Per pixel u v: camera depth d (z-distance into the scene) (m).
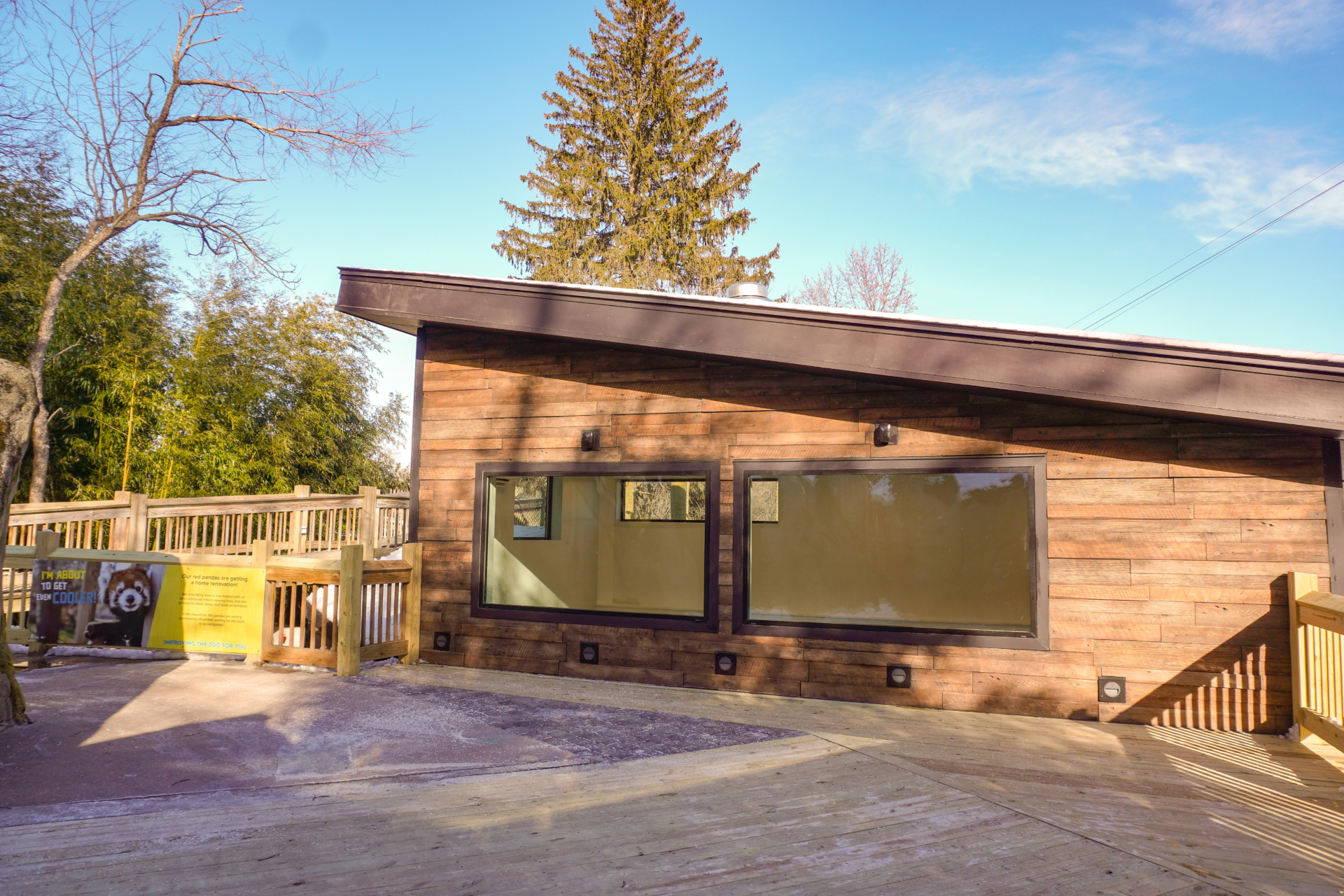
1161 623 5.59
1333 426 4.66
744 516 6.49
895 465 6.16
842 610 6.27
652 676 6.62
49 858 2.93
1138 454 5.68
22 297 13.04
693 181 25.23
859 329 5.68
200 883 2.74
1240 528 5.48
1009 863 3.00
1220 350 4.81
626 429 6.86
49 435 12.58
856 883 2.80
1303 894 2.78
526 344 7.21
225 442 14.13
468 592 7.21
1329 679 4.82
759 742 4.79
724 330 6.03
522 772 4.12
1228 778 4.32
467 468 7.31
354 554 6.43
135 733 4.60
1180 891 2.78
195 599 6.91
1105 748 4.89
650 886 2.75
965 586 6.03
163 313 14.41
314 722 4.97
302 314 16.50
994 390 5.48
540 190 24.67
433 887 2.73
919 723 5.44
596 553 6.95
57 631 6.96
